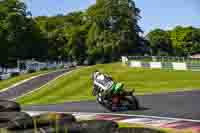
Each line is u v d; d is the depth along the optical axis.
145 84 35.72
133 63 52.59
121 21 105.12
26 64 101.19
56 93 36.81
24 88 45.59
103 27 105.88
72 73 50.06
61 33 125.31
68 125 8.41
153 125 13.39
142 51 112.50
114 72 46.78
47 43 110.38
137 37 109.88
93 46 106.00
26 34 100.25
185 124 13.10
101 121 8.55
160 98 22.50
